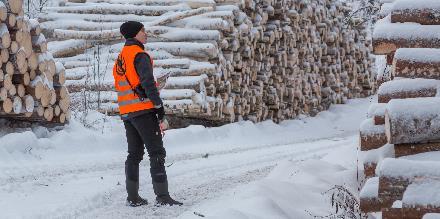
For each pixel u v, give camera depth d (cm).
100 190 1117
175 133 1953
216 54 2173
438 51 833
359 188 1020
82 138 1617
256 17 2531
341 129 2934
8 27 1459
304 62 3117
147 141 1026
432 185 665
